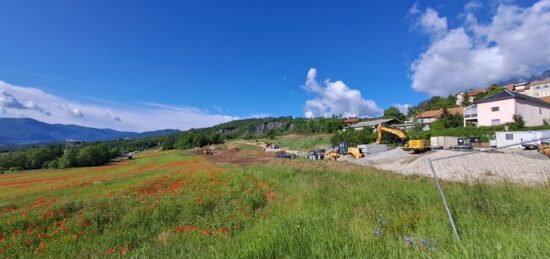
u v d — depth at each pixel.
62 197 15.78
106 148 81.69
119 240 6.89
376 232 4.53
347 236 4.49
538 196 5.49
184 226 7.60
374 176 12.85
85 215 8.83
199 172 21.42
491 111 47.16
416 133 52.88
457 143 37.06
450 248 3.69
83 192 17.64
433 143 38.22
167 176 21.50
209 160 42.66
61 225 8.18
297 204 8.24
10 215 9.80
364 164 25.56
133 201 10.62
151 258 5.26
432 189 7.26
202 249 5.20
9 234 8.03
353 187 9.28
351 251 3.94
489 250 3.29
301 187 10.76
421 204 5.96
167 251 5.44
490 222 4.52
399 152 29.38
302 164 23.09
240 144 97.56
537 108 47.38
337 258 3.80
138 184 18.16
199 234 6.54
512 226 4.30
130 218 8.41
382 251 3.87
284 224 5.39
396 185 8.66
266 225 5.84
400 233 4.60
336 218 5.62
